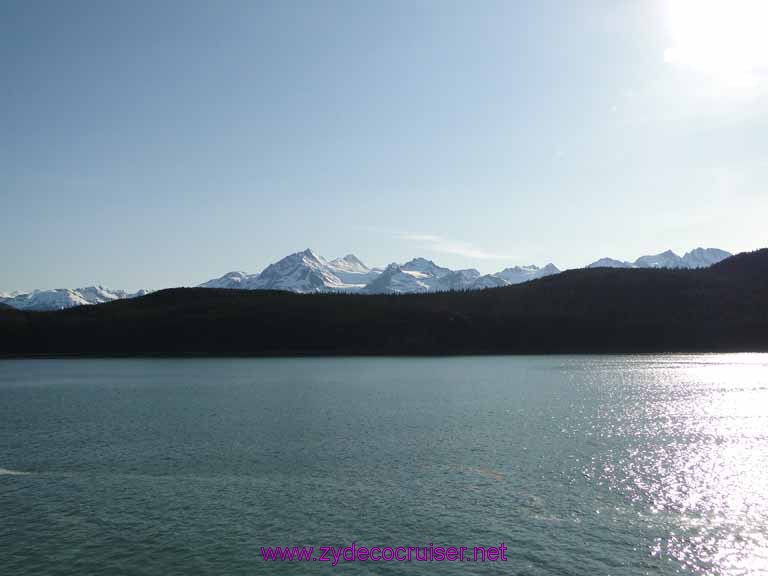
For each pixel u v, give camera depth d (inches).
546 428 2920.8
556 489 1888.5
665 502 1753.2
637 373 6043.3
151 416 3459.6
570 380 5378.9
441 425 3029.0
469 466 2171.5
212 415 3464.6
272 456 2362.2
